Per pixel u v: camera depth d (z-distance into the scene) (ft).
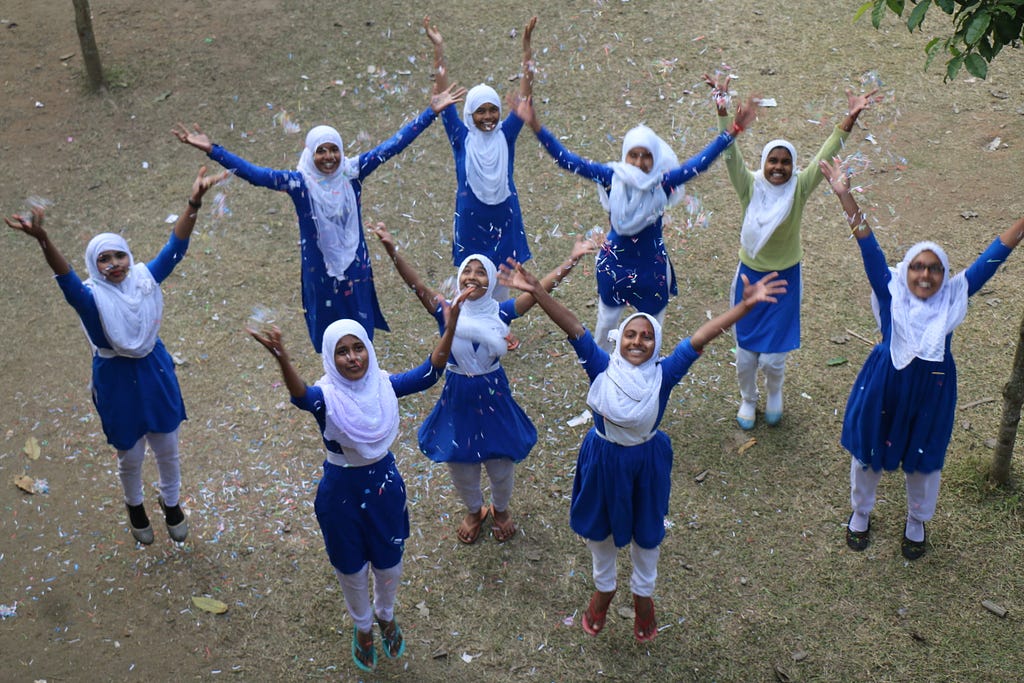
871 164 29.53
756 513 19.66
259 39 36.11
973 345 23.35
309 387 14.97
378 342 24.18
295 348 24.04
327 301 22.13
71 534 19.36
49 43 36.29
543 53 34.68
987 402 21.79
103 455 21.24
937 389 17.07
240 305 25.34
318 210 21.07
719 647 17.20
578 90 32.86
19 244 27.37
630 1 37.47
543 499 20.15
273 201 29.22
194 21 37.37
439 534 19.40
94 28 36.96
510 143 23.35
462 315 17.28
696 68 33.76
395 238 27.43
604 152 30.04
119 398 17.43
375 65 34.45
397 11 37.37
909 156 29.89
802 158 29.53
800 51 34.63
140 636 17.43
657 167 20.59
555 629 17.57
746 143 30.37
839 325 24.20
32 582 18.37
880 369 17.37
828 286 25.36
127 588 18.29
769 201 19.93
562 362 23.52
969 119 31.35
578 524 16.63
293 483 20.49
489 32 35.88
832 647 17.15
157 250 27.02
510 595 18.20
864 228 17.44
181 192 29.43
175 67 34.76
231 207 28.81
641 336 15.37
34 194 29.30
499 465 18.15
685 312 24.77
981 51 15.44
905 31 35.55
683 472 20.61
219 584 18.38
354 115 32.19
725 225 27.66
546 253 26.66
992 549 18.75
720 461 20.84
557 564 18.79
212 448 21.34
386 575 16.12
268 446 21.42
